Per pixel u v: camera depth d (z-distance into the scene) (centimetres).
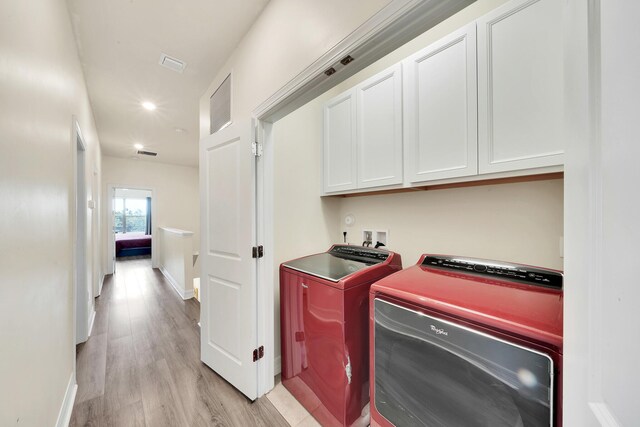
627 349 33
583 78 44
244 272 165
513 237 138
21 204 91
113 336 250
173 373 191
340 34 101
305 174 208
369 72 204
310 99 137
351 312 135
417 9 77
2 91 78
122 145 457
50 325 122
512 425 74
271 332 172
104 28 170
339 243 233
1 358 76
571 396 48
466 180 131
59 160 143
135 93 258
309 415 151
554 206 126
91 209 303
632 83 32
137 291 402
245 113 174
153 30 172
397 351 104
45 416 113
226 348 180
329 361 139
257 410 155
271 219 171
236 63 187
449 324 88
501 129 117
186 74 224
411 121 151
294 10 127
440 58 138
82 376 186
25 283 93
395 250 193
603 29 39
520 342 73
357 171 183
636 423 30
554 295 96
